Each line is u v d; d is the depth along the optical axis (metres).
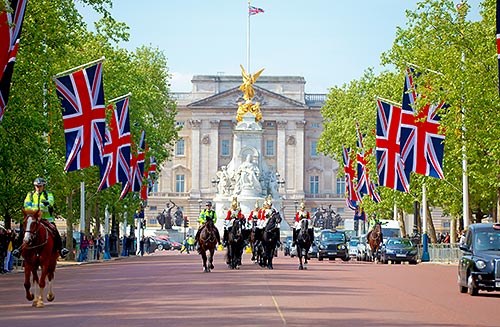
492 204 114.38
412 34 90.69
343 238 123.25
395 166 93.88
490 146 78.44
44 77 75.69
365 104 150.12
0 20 54.62
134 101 119.88
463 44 82.94
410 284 60.41
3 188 77.19
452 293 51.75
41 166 76.94
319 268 87.25
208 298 45.22
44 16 75.25
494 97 78.62
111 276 69.06
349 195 146.62
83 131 75.75
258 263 93.12
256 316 35.88
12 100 72.69
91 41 114.81
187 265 93.88
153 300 44.00
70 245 113.94
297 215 84.62
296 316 36.09
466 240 53.00
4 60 55.34
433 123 84.62
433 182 106.50
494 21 81.38
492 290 49.69
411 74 86.12
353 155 148.38
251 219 95.06
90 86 76.00
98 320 34.66
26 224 41.53
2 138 71.50
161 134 140.88
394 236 129.38
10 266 85.12
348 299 45.78
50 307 40.91
